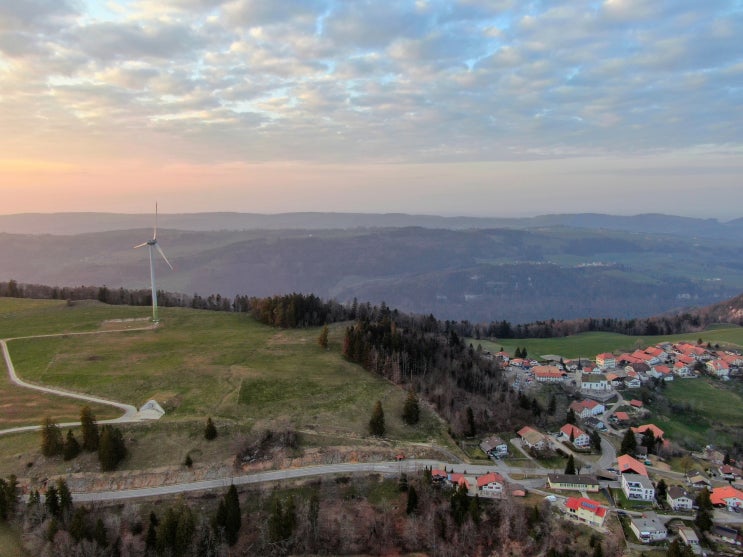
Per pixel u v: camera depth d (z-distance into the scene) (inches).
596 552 3956.7
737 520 4586.6
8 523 4052.7
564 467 5354.3
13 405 5423.2
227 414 5418.3
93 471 4554.6
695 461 5821.9
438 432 5654.5
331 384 6289.4
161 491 4446.4
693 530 4357.8
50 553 3764.8
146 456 4771.2
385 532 4306.1
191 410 5447.8
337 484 4692.4
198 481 4584.2
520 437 5885.8
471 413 5826.8
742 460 6097.4
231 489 4168.3
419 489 4640.8
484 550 4215.1
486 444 5516.7
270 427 5270.7
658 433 6323.8
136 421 5182.1
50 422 4699.8
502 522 4365.2
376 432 5423.2
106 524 4028.1
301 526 4197.8
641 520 4407.0
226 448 4938.5
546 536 4229.8
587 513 4394.7
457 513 4372.5
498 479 4726.9
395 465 4992.6
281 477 4707.2
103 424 5103.3
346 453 5073.8
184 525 3964.1
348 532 4264.3
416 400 5782.5
